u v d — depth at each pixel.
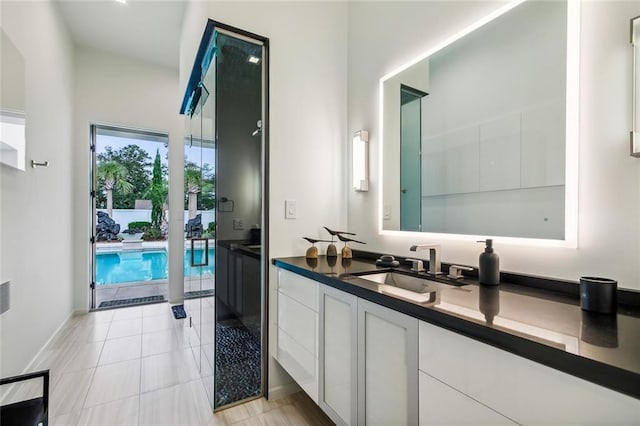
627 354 0.59
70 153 3.44
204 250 2.25
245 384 1.95
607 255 1.02
